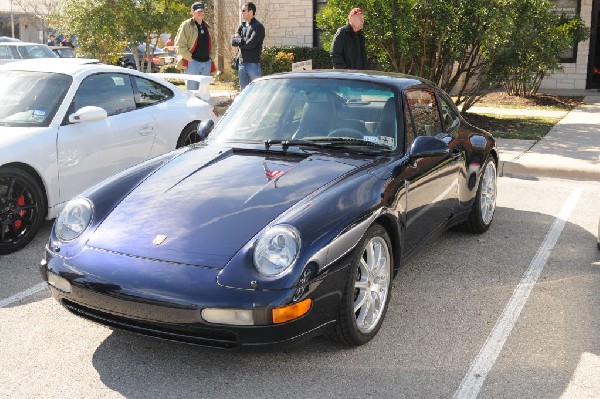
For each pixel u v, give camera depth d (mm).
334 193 3746
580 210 6879
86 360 3678
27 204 5539
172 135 7027
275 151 4410
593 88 17375
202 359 3684
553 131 11172
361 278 3777
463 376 3508
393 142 4488
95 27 16906
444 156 4953
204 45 11875
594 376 3512
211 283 3242
